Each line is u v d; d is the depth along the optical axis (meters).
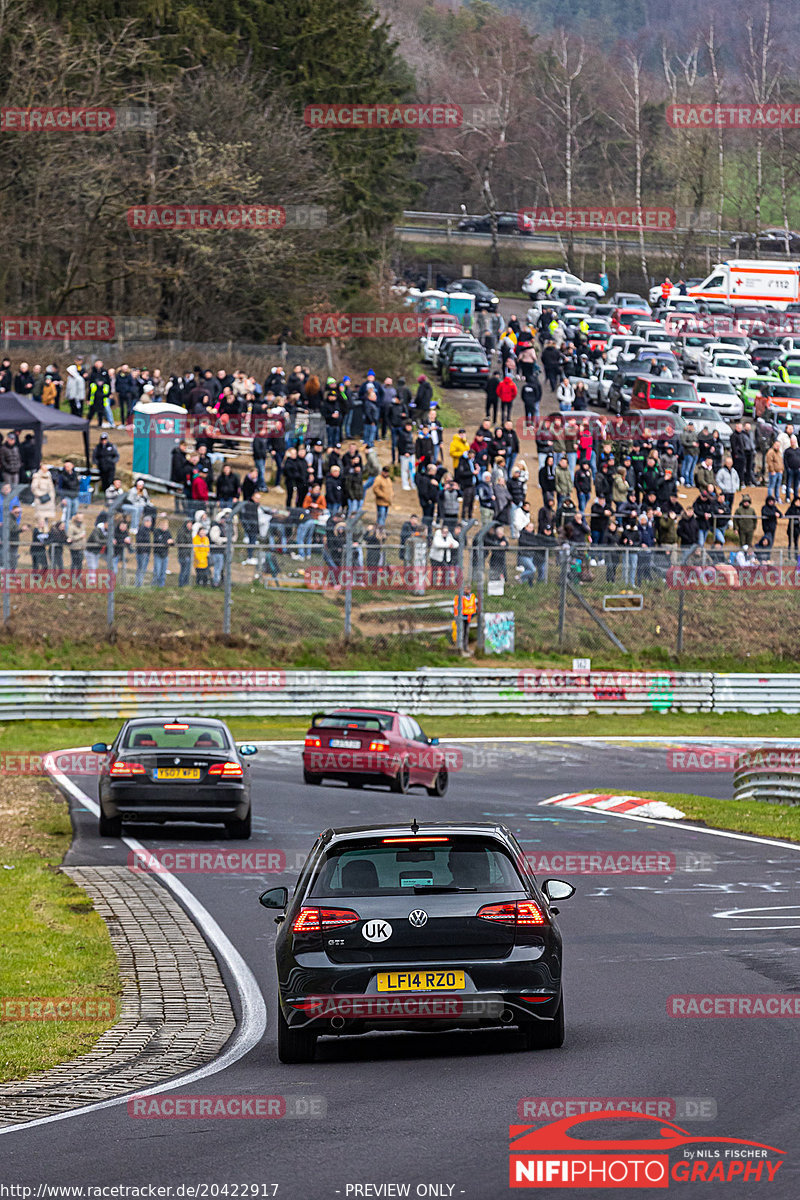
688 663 135.88
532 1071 30.72
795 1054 31.86
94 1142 26.62
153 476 156.25
